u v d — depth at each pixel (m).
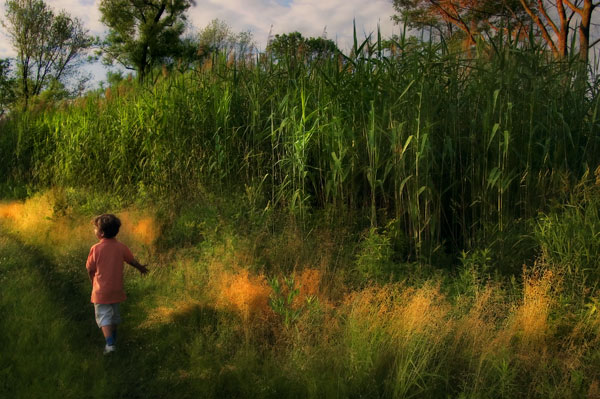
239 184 7.79
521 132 5.74
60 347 4.18
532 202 5.69
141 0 31.28
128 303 5.38
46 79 35.12
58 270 6.55
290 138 6.90
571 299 4.25
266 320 4.41
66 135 12.37
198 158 8.41
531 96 5.52
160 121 9.13
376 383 3.54
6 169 14.78
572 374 3.37
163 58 33.53
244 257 5.89
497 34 6.05
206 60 9.18
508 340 3.76
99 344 4.50
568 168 5.63
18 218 9.59
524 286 4.65
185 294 5.21
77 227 8.39
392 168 6.11
